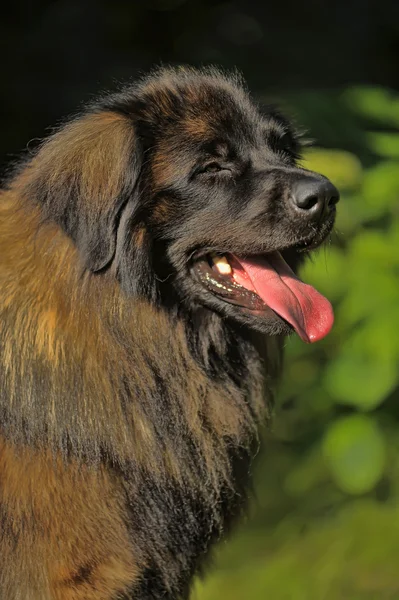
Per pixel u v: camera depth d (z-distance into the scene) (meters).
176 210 5.39
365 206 7.86
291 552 8.52
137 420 5.21
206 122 5.50
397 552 8.23
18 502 4.92
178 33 17.70
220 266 5.60
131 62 16.61
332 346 8.49
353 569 8.12
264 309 5.39
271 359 6.09
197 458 5.44
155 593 5.35
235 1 17.92
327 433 8.12
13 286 5.04
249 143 5.57
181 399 5.42
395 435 8.41
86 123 5.40
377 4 17.22
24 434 4.93
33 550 4.93
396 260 7.42
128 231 5.11
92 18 16.39
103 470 5.03
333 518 8.88
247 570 8.42
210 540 5.64
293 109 9.61
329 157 8.23
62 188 5.06
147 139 5.36
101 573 5.02
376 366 7.27
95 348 5.09
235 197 5.40
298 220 5.33
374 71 16.58
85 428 5.00
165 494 5.28
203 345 5.59
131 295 5.18
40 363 4.97
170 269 5.44
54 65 15.78
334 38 17.20
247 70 16.30
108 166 5.09
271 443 9.38
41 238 5.09
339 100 9.92
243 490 5.83
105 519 5.00
